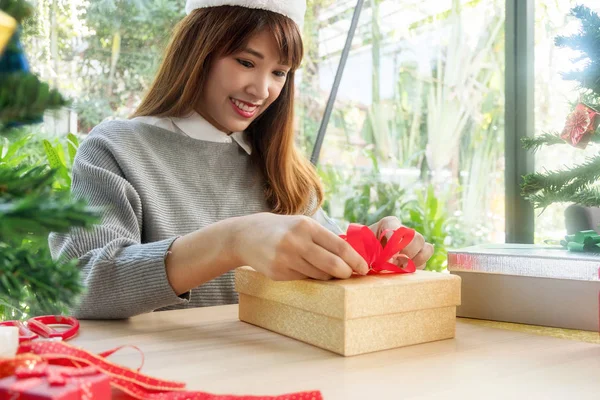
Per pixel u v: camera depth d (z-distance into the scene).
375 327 0.65
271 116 1.42
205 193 1.33
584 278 0.77
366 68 3.15
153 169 1.26
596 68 0.79
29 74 0.28
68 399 0.35
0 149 1.59
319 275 0.69
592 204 0.87
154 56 2.46
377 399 0.48
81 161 1.18
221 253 0.81
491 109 2.96
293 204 1.44
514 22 1.94
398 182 3.14
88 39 2.35
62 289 0.28
